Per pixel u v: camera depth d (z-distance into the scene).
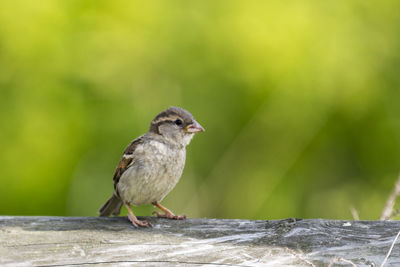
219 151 13.81
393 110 13.81
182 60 13.84
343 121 14.01
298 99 13.56
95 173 12.84
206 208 13.51
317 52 13.45
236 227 5.77
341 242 5.31
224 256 5.18
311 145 14.25
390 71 13.88
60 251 5.30
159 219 6.19
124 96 13.45
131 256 5.23
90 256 5.21
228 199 13.65
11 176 12.63
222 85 13.82
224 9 14.03
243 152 13.91
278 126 13.87
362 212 13.65
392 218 6.46
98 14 13.67
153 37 13.86
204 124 13.73
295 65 13.37
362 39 13.82
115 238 5.57
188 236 5.64
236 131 13.88
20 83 13.20
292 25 13.51
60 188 12.73
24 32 13.16
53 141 12.86
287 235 5.50
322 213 13.89
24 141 12.81
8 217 6.08
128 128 13.13
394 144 13.94
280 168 14.01
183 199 13.32
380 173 14.12
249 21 13.56
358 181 14.27
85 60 13.46
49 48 13.30
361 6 14.18
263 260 5.09
